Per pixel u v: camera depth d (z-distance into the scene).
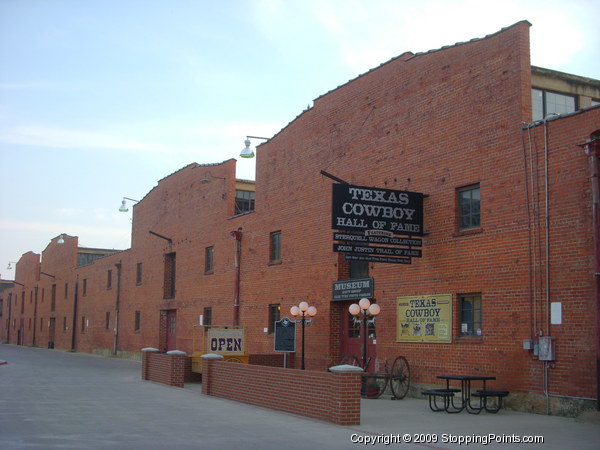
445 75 18.45
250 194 34.28
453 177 17.81
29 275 76.56
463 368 16.94
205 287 31.72
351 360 21.53
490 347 16.23
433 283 18.12
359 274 21.84
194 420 13.34
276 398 15.10
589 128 14.47
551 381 14.70
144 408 15.30
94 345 49.66
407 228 18.05
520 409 15.27
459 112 17.86
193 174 34.34
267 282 26.38
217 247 30.92
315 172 23.89
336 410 12.86
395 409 15.66
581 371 14.09
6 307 89.19
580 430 12.43
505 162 16.34
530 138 15.75
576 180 14.61
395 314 19.39
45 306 67.81
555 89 18.50
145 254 40.38
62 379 23.89
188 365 23.17
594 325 13.91
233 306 28.58
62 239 55.09
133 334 41.28
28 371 28.53
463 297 17.42
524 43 16.31
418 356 18.42
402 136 19.80
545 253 15.15
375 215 17.58
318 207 23.56
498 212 16.41
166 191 37.84
